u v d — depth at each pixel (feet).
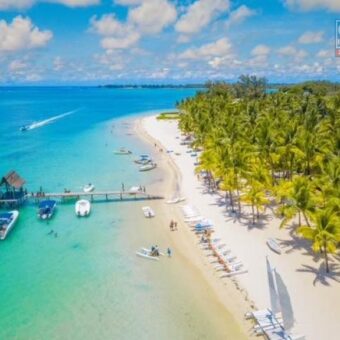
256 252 134.62
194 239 148.46
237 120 274.36
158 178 233.14
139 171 249.14
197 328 99.71
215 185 209.97
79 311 107.34
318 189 145.18
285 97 410.93
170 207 183.01
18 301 111.86
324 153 177.68
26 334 98.32
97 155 298.15
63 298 113.29
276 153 192.75
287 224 154.71
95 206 187.32
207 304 109.40
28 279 123.13
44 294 115.24
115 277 124.06
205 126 278.46
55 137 388.57
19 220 170.09
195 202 187.11
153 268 129.08
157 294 114.73
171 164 264.72
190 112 368.68
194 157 281.54
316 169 185.16
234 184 165.99
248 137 217.15
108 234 155.63
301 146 184.55
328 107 317.01
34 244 147.23
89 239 151.43
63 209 183.93
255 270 124.06
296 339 93.30
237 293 113.50
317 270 121.80
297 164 190.29
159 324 101.55
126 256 137.39
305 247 136.15
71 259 135.74
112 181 227.61
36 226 163.94
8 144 348.79
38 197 194.59
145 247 143.54
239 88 608.19
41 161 278.87
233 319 102.68
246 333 97.25
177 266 129.90
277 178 213.46
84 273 126.62
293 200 135.33
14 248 143.95
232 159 166.50
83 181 227.81
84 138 380.58
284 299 89.20
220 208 176.76
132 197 197.88
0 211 181.16
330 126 229.86
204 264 130.52
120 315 105.60
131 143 349.82
